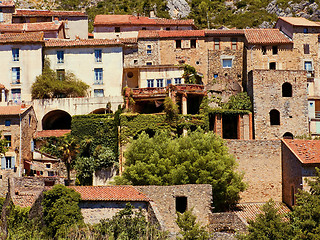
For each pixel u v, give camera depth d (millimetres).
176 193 171750
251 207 197625
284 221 164500
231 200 195625
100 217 163750
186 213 157125
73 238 149125
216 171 188125
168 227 168875
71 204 163375
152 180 185625
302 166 193750
